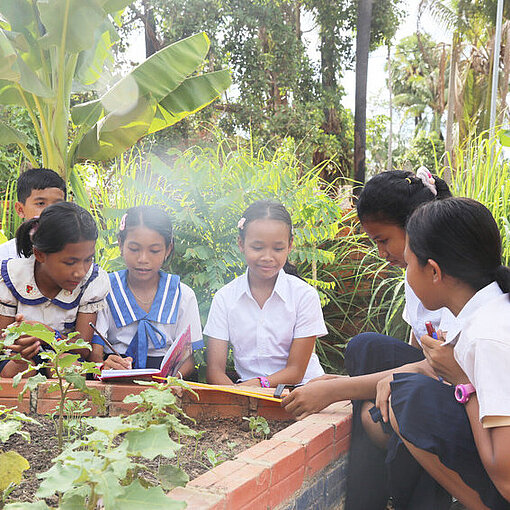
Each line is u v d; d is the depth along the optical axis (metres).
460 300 1.53
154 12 11.81
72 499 1.04
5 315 2.37
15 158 7.36
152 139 11.01
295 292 2.69
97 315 2.61
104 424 1.07
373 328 4.24
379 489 1.96
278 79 13.01
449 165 5.04
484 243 1.47
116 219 4.11
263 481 1.39
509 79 19.06
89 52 5.34
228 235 3.59
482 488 1.51
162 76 4.87
